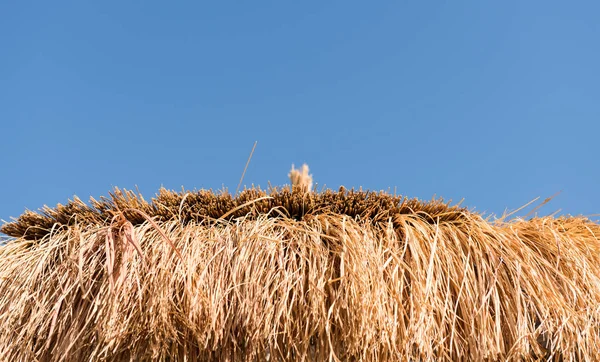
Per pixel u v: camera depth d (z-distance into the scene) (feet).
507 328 5.96
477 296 5.95
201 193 6.68
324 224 6.48
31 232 6.89
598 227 7.12
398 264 5.94
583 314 5.98
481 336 5.73
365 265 5.83
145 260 5.98
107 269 5.80
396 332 5.65
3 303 6.07
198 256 6.02
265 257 6.04
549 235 6.59
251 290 5.76
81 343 5.72
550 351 6.01
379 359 5.60
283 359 5.60
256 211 6.67
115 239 6.18
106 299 5.65
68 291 5.82
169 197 6.70
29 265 6.26
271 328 5.66
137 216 6.66
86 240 6.29
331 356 5.49
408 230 6.39
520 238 6.57
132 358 5.67
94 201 6.63
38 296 6.00
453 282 6.04
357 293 5.63
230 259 6.04
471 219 6.62
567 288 6.27
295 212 6.80
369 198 6.67
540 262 6.36
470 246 6.41
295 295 5.75
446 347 5.74
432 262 6.03
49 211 6.71
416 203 6.75
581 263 6.43
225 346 5.74
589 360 5.76
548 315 5.86
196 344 5.82
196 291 5.73
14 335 5.95
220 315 5.67
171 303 5.66
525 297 6.13
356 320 5.59
